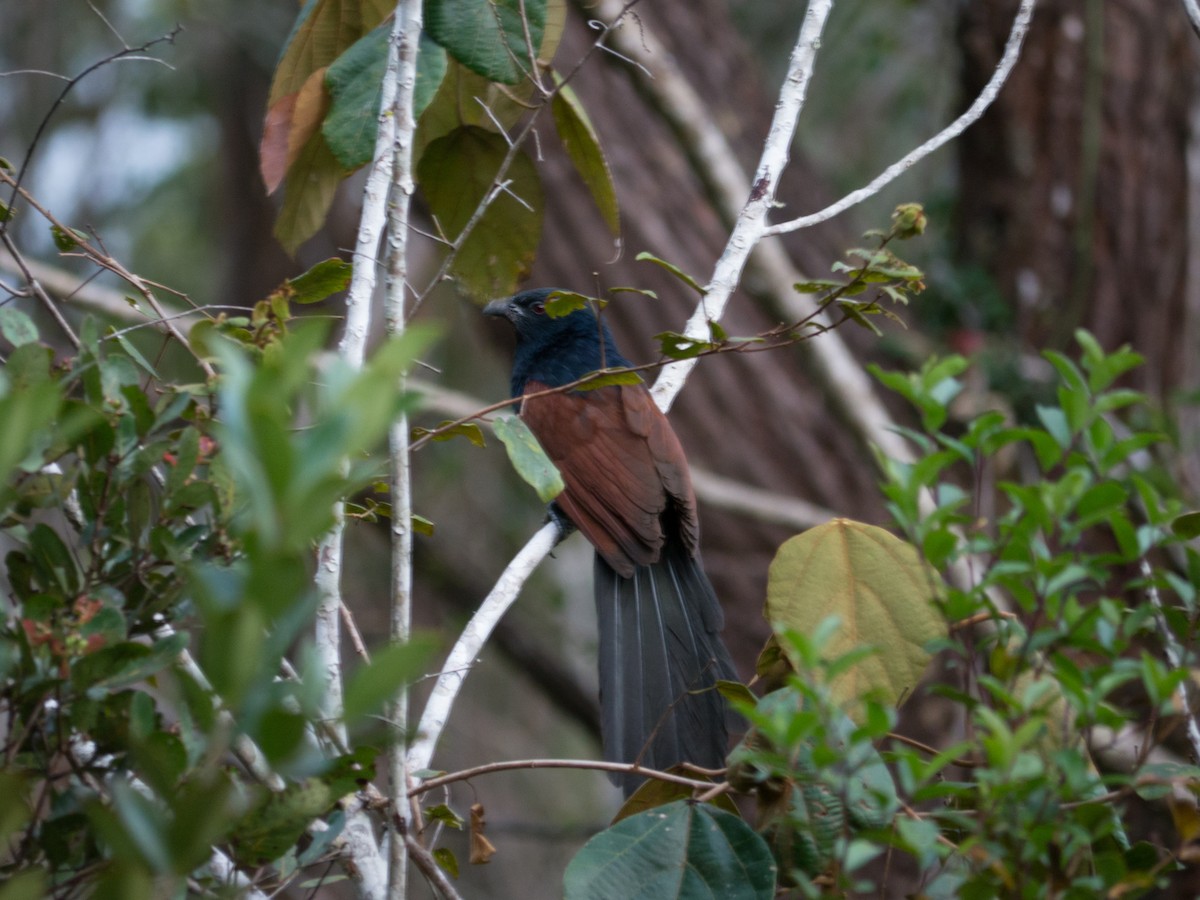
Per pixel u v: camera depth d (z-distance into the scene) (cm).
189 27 1889
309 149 754
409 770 547
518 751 2208
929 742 1220
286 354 326
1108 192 1517
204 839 311
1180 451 1218
